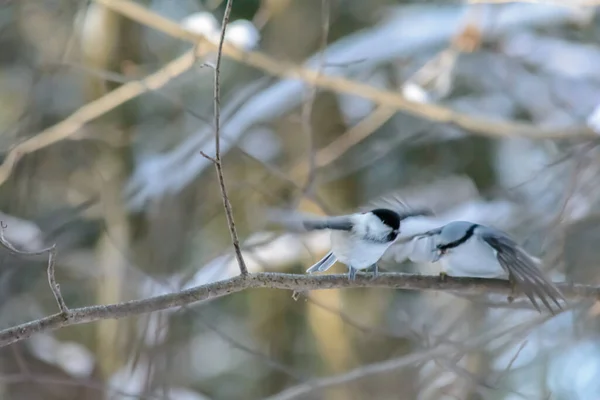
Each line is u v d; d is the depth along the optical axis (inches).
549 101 503.8
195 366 547.8
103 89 453.7
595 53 482.6
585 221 364.5
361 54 440.5
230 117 434.3
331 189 506.6
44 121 517.3
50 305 522.6
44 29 522.6
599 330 384.5
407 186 523.8
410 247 246.5
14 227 463.5
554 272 353.7
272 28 503.5
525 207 407.8
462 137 531.8
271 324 514.3
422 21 449.1
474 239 219.0
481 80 526.9
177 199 451.2
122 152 465.4
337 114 514.6
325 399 433.4
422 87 443.2
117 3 358.0
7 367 450.6
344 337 437.7
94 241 522.0
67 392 443.2
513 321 369.1
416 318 445.7
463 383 336.8
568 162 430.9
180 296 200.8
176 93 504.7
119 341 409.4
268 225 455.8
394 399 400.2
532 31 508.7
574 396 398.0
